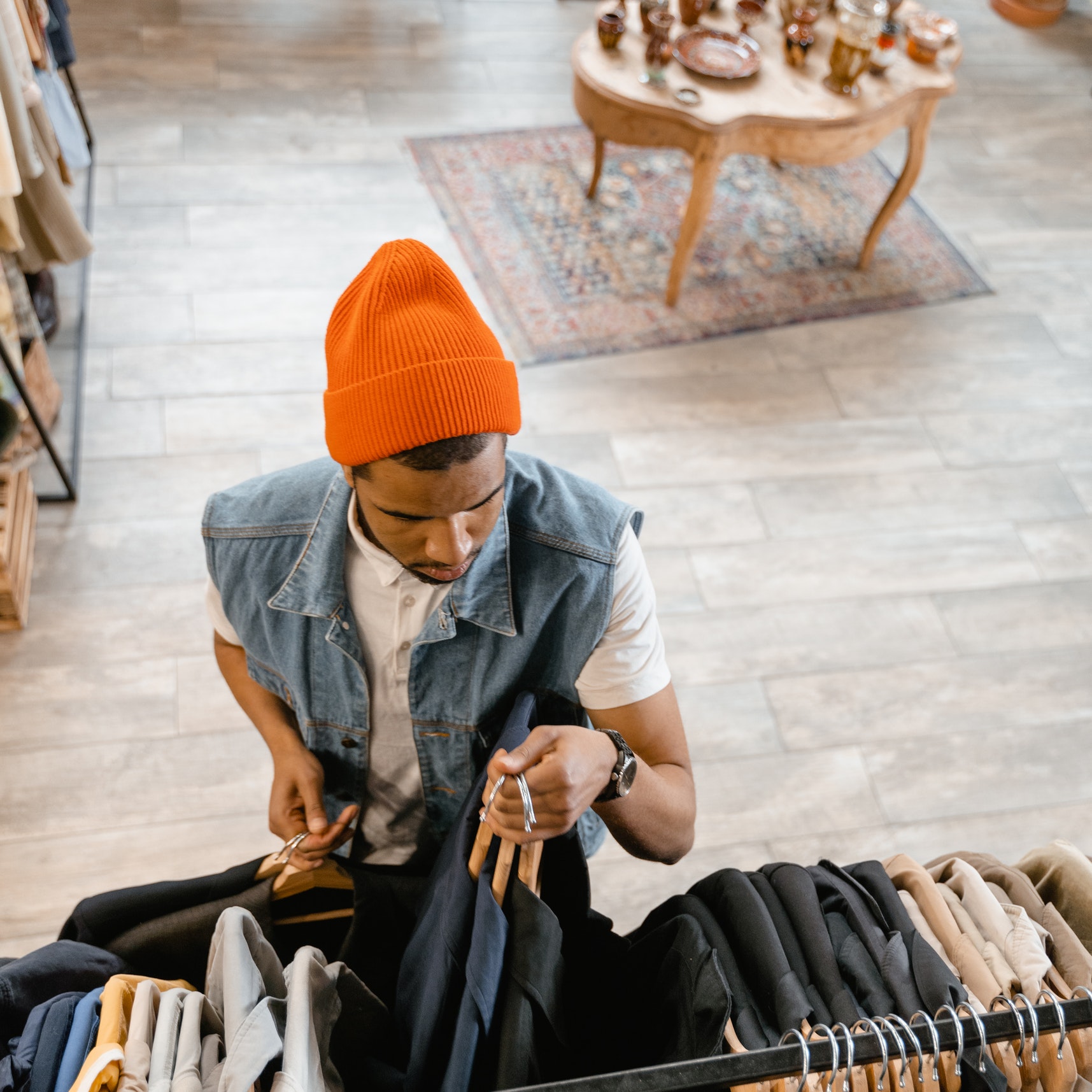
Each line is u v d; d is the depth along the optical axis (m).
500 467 0.84
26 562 2.46
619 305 3.31
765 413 3.10
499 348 0.85
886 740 2.47
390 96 3.88
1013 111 4.35
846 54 2.99
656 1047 1.00
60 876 2.09
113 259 3.18
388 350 0.78
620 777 0.89
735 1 3.41
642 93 3.00
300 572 1.05
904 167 3.32
